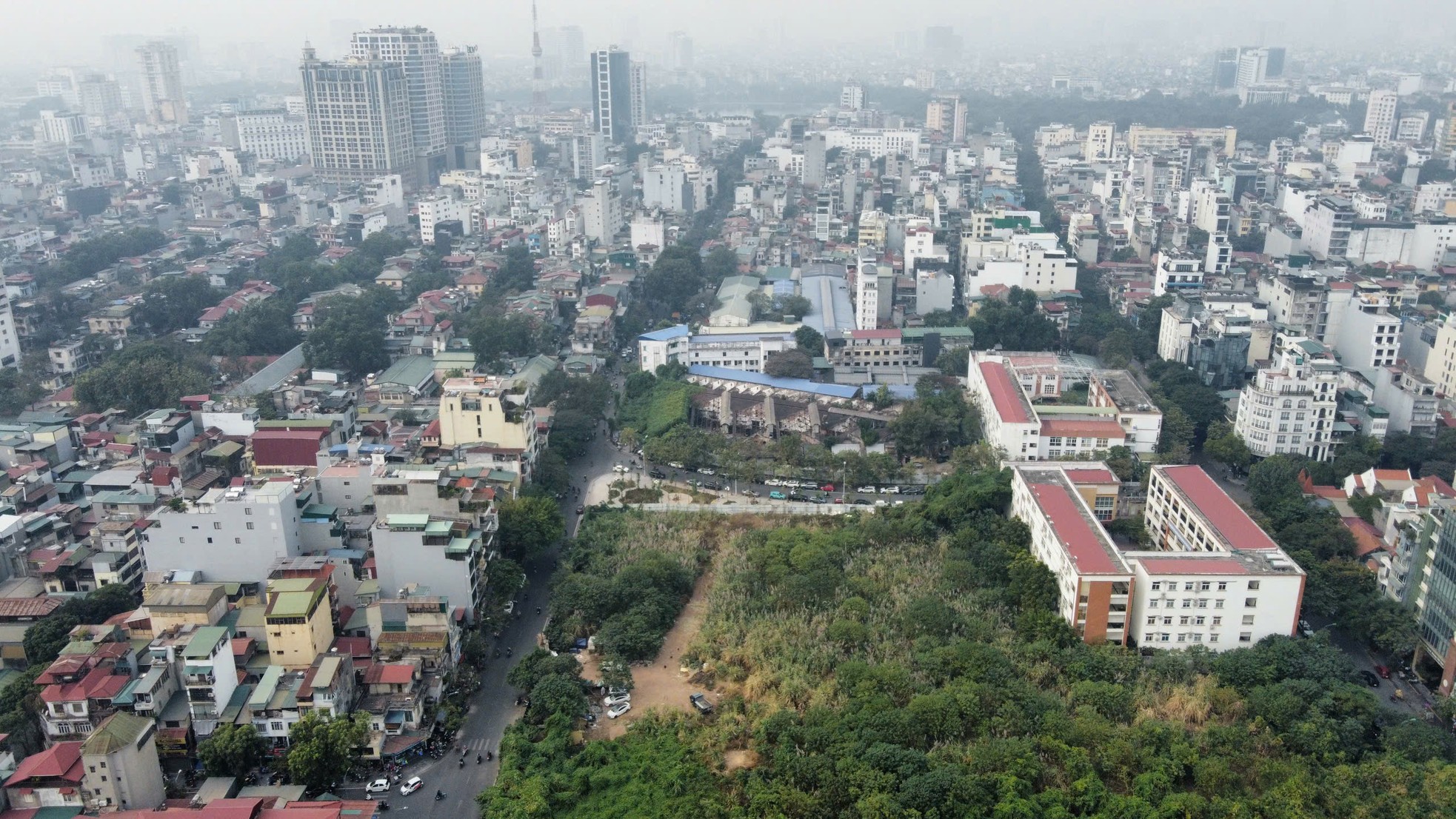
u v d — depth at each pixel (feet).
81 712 596.70
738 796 571.69
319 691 600.80
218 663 609.01
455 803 579.07
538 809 545.44
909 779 556.10
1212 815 538.06
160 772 575.38
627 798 566.77
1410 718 610.65
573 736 627.46
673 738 615.57
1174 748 579.07
